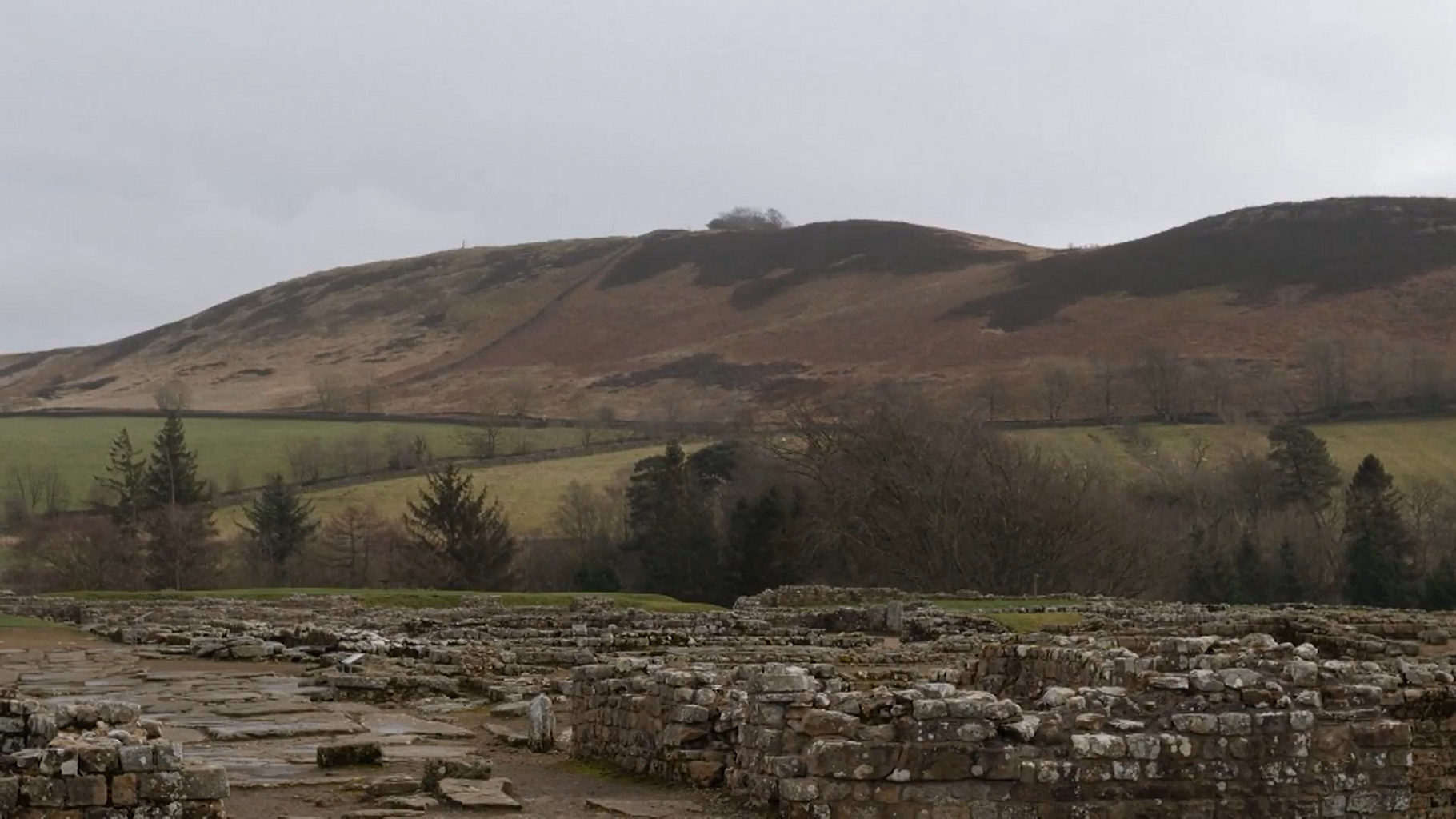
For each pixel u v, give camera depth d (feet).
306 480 407.23
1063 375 508.53
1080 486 276.21
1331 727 52.95
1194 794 50.78
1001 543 257.55
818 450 280.51
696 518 306.96
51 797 42.60
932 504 260.42
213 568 313.12
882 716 50.65
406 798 56.13
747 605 183.01
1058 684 68.54
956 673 79.05
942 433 272.72
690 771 58.80
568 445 448.65
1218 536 303.07
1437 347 517.96
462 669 106.73
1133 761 50.26
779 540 282.36
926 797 48.62
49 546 313.73
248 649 118.73
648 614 152.87
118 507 358.64
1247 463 345.31
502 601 196.44
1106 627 133.49
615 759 66.03
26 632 147.84
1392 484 319.06
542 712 71.82
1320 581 292.61
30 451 446.60
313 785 58.90
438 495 313.94
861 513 267.18
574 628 139.85
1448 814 70.33
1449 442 391.86
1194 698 52.90
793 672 53.21
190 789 44.19
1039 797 49.32
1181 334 627.05
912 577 262.47
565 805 55.21
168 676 105.09
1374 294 641.81
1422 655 104.27
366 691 93.45
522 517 362.33
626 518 345.31
